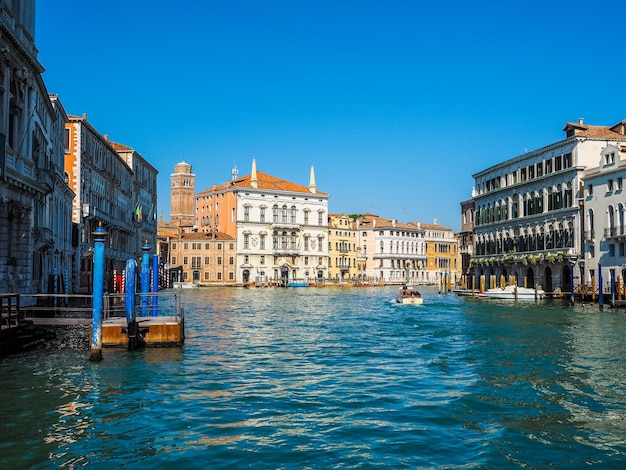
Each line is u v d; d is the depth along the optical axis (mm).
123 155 82375
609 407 14031
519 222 66938
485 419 13094
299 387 16141
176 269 106750
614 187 49906
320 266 122250
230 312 44531
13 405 13820
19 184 28250
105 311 24000
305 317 39969
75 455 10680
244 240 112625
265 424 12617
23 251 29969
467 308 46688
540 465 10414
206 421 12773
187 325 33625
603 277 51312
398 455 10820
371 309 48156
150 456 10672
